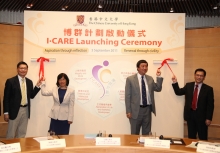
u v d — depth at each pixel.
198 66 4.82
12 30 4.81
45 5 6.22
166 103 4.62
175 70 4.56
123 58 4.61
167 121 4.62
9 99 3.94
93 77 4.61
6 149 2.16
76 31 4.59
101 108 4.62
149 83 4.09
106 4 6.12
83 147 2.37
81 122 4.62
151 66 4.59
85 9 6.48
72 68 4.60
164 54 4.58
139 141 2.55
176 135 4.62
